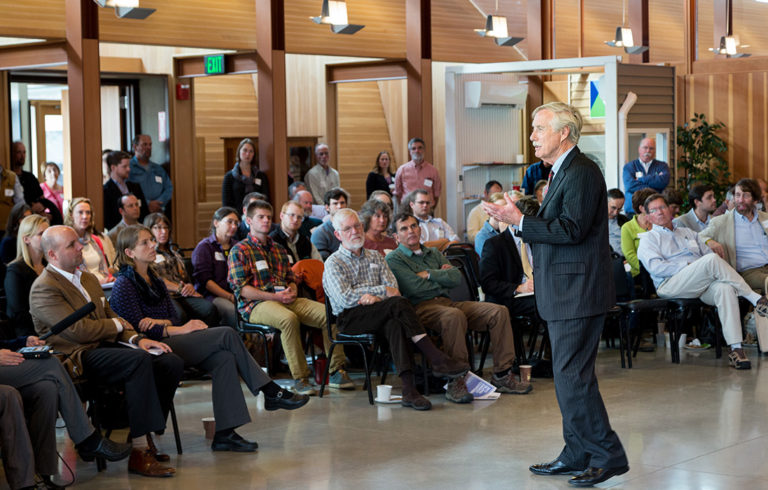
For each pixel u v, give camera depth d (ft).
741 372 22.56
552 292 13.79
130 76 36.68
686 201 40.86
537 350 25.81
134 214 25.34
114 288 17.10
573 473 14.34
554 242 13.52
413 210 27.45
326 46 32.94
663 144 40.78
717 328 24.29
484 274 22.40
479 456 15.67
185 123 37.73
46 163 37.65
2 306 19.85
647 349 25.76
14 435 13.33
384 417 18.57
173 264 23.15
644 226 26.53
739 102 40.91
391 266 21.58
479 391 20.08
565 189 13.66
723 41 41.14
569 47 41.52
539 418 18.26
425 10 34.96
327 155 38.86
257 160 36.17
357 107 46.83
